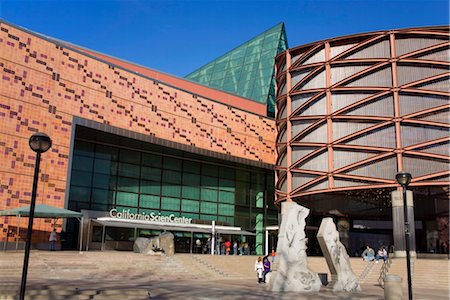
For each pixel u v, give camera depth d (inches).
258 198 2140.7
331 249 816.9
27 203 1262.3
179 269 1109.7
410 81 1466.5
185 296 618.8
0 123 1235.9
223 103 1879.9
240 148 1904.5
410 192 1408.7
